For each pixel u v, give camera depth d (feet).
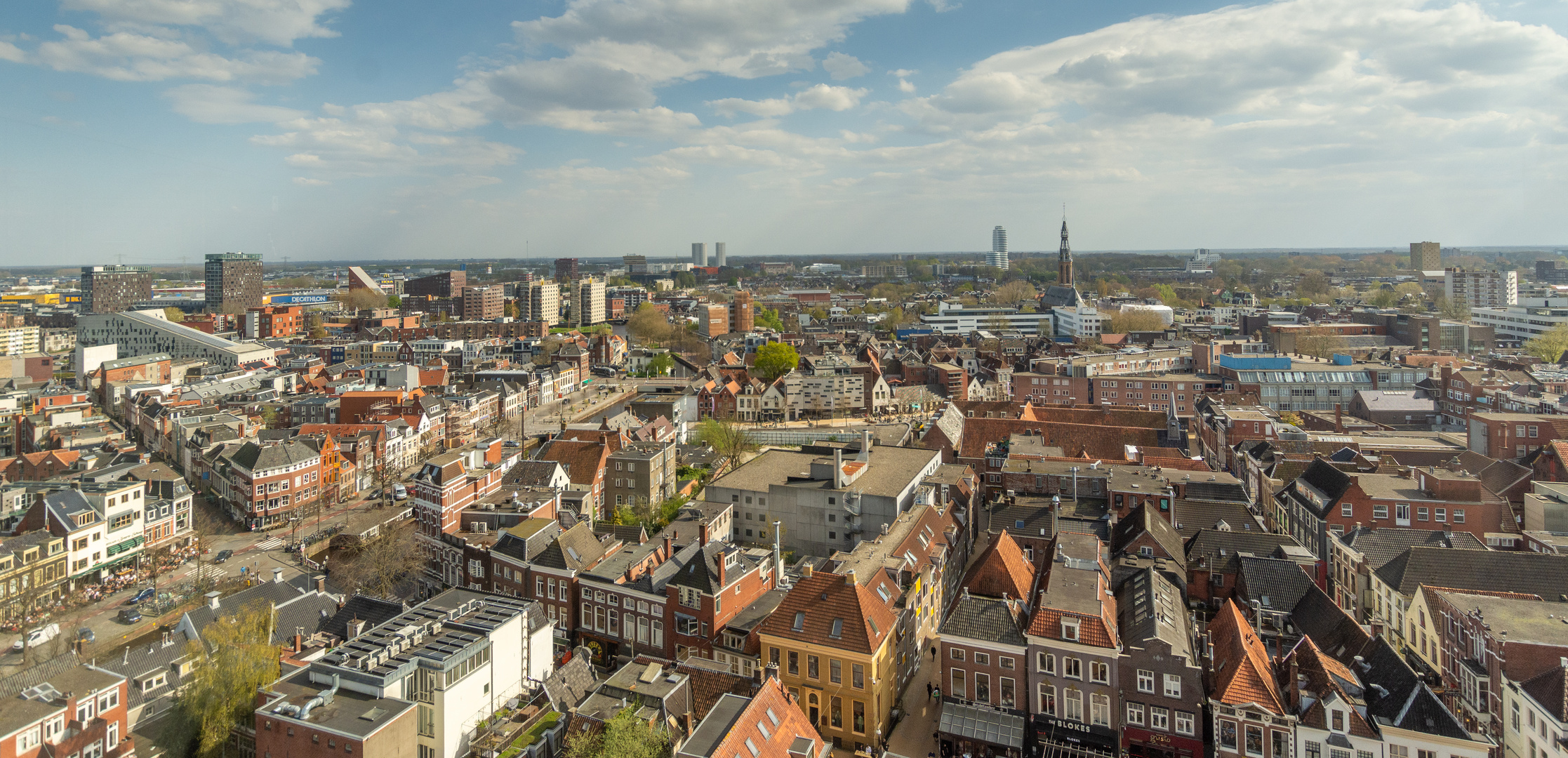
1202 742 248.52
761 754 228.22
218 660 275.18
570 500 495.00
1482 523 388.57
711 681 265.34
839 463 474.49
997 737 266.36
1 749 214.28
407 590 431.84
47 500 431.84
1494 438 520.83
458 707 264.31
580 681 303.68
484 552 393.50
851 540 469.57
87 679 249.34
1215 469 633.61
